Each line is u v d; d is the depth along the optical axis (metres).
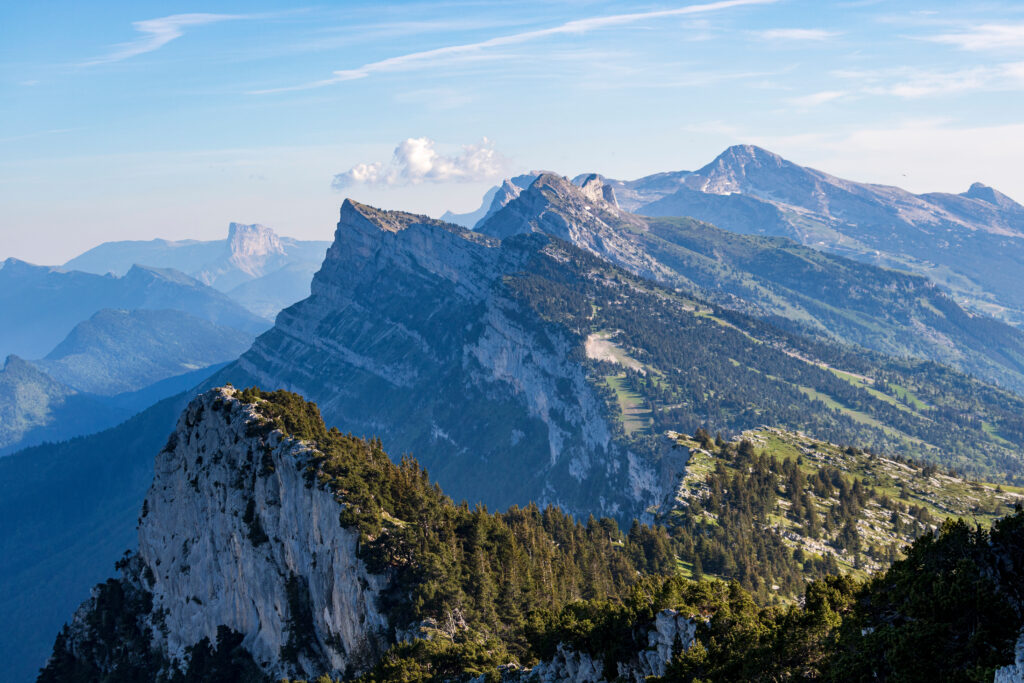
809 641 95.62
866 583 105.69
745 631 103.00
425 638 153.38
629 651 117.12
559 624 133.00
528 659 143.75
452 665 146.62
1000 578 88.19
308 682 170.25
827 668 91.12
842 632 94.06
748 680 96.44
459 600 161.25
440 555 170.38
